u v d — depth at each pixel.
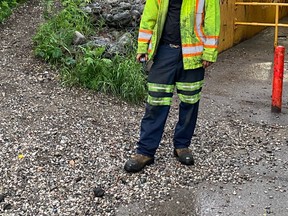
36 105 4.27
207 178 3.30
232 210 2.94
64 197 3.03
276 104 4.65
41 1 6.73
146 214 2.89
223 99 5.05
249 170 3.44
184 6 3.10
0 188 3.08
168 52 3.18
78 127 3.94
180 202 3.02
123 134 3.90
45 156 3.46
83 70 4.80
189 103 3.32
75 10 5.85
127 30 5.83
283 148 3.84
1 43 5.46
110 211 2.91
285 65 6.33
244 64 6.36
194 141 3.88
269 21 8.72
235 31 7.23
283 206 2.99
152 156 3.38
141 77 4.83
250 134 4.12
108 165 3.40
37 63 5.06
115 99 4.64
